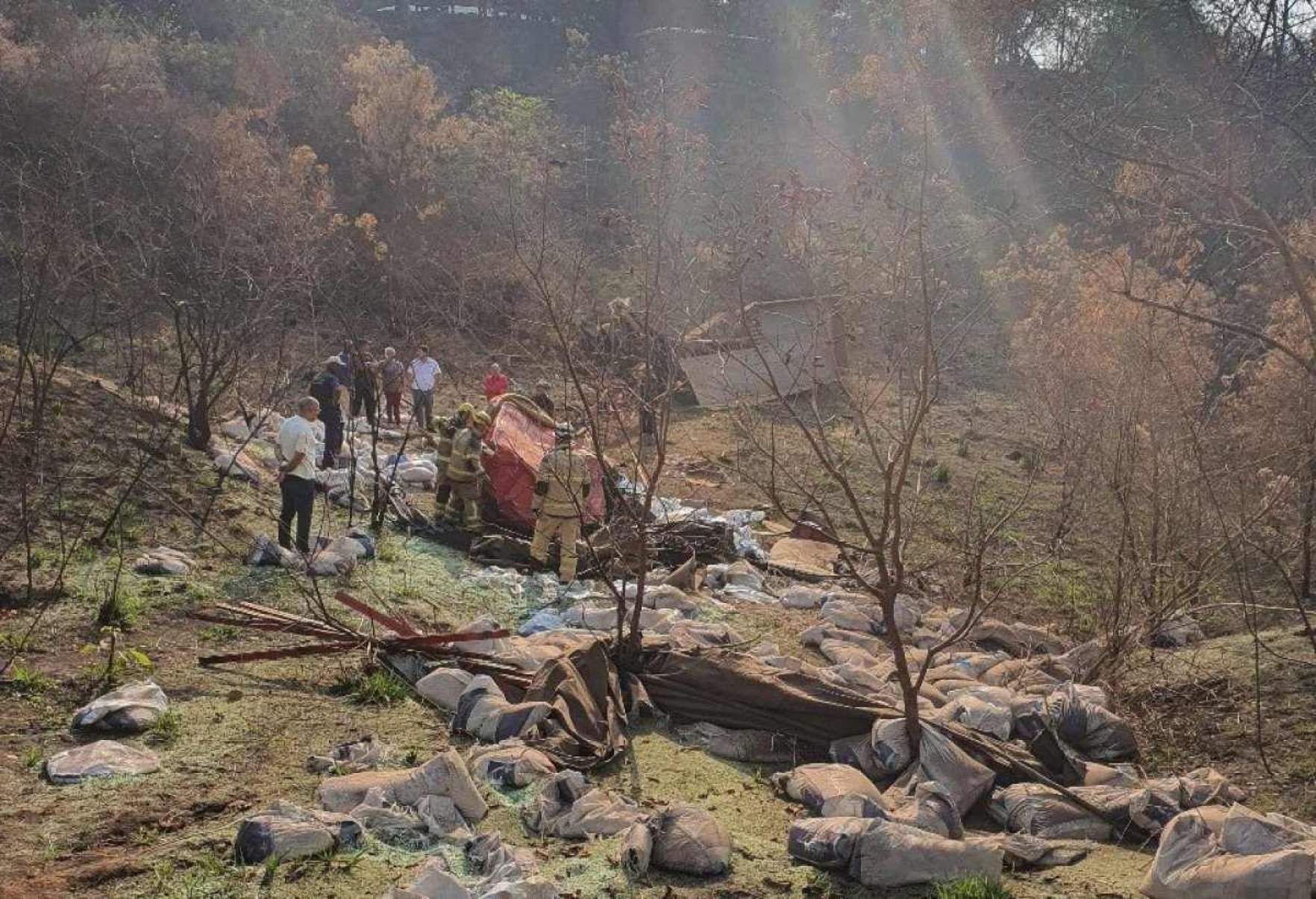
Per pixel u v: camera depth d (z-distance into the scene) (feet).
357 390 58.34
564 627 31.24
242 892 15.65
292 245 56.08
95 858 16.34
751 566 40.11
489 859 16.98
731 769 22.44
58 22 107.04
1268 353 36.14
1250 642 32.01
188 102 107.04
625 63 154.51
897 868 17.30
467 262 78.43
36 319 41.86
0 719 20.93
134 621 26.84
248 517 37.19
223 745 20.74
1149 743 26.17
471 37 206.59
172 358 55.47
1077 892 17.51
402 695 24.20
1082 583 41.11
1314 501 35.96
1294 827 19.08
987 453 66.80
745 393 32.81
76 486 34.96
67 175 53.72
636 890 16.61
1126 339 38.63
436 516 41.63
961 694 25.27
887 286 26.20
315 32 145.89
